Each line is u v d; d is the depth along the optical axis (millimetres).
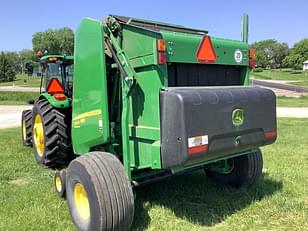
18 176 5980
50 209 4449
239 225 4020
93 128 4223
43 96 6660
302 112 17719
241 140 3805
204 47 3934
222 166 5137
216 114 3564
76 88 4465
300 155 7359
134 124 3879
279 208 4461
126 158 3785
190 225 4008
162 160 3564
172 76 3844
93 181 3490
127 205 3545
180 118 3359
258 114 3967
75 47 4387
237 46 4320
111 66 4059
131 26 3760
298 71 103188
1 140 9352
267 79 69688
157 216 4211
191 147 3379
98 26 3939
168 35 3629
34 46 89938
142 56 3678
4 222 4055
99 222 3453
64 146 6281
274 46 142875
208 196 4863
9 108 21109
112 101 4180
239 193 4918
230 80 4426
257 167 4969
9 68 81438
